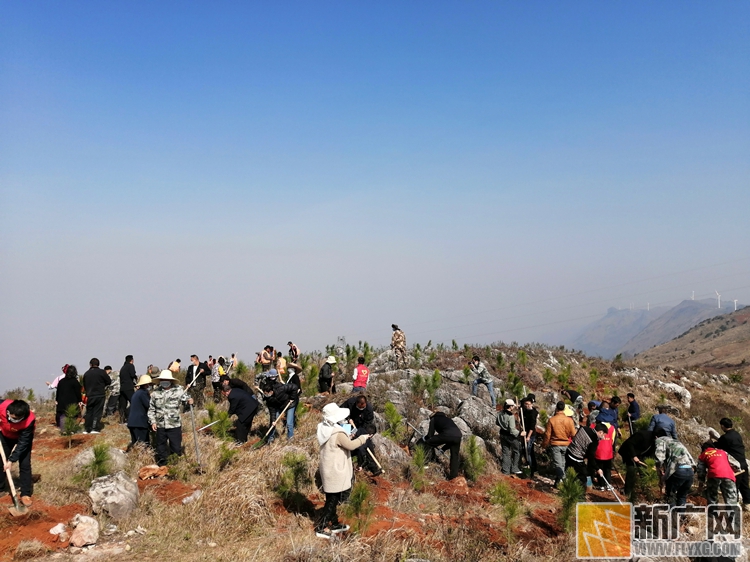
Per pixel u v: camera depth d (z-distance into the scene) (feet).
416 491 32.27
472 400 51.55
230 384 39.29
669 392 85.05
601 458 35.86
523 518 30.12
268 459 31.50
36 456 35.68
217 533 24.49
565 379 76.02
